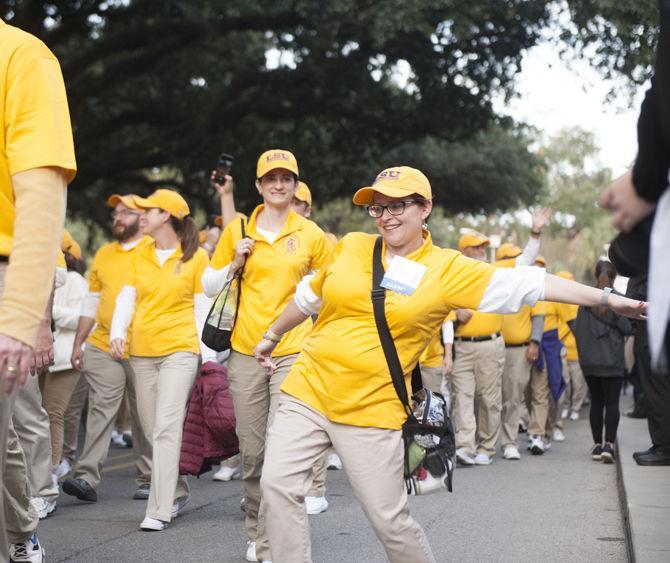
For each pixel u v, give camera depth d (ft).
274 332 15.34
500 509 25.25
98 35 75.97
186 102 76.07
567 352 53.36
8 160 10.83
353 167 81.25
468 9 54.49
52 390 27.55
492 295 13.33
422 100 69.21
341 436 13.65
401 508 13.55
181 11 65.92
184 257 23.25
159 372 23.08
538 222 28.48
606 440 34.81
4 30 11.03
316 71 66.39
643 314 12.85
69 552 19.94
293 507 13.69
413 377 14.14
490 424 34.55
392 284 13.47
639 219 7.70
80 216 92.17
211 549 20.33
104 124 73.61
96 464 25.75
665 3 6.87
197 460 23.08
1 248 11.14
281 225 19.99
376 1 57.77
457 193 89.25
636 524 20.16
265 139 76.84
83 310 26.37
